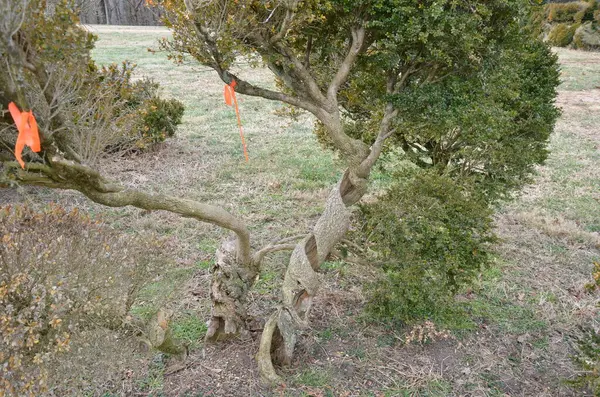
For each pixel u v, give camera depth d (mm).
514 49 3990
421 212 3672
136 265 3016
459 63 3783
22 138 1790
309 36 3572
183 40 3195
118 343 2945
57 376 2650
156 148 8750
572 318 4566
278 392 3592
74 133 2492
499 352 4145
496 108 3676
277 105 12656
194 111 11781
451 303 3953
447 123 3592
